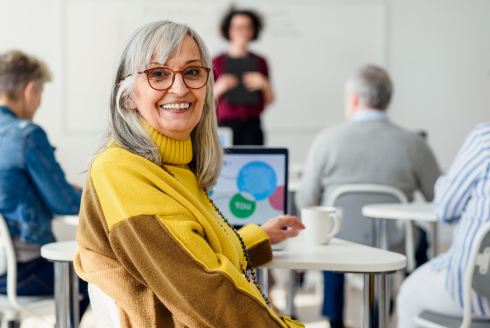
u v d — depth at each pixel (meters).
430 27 4.40
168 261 0.80
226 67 3.91
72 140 4.21
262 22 4.27
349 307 2.79
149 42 0.94
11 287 1.58
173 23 0.98
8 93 1.81
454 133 4.49
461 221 1.47
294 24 4.31
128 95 0.96
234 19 4.16
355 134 2.23
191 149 1.04
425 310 1.50
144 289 0.86
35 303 1.63
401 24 4.38
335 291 2.29
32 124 1.71
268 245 1.13
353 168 2.23
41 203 1.72
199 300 0.79
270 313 0.85
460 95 4.46
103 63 4.21
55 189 1.69
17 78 1.80
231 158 1.41
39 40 4.15
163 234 0.81
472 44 4.44
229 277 0.81
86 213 0.87
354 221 2.16
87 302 1.67
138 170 0.86
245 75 3.91
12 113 1.82
